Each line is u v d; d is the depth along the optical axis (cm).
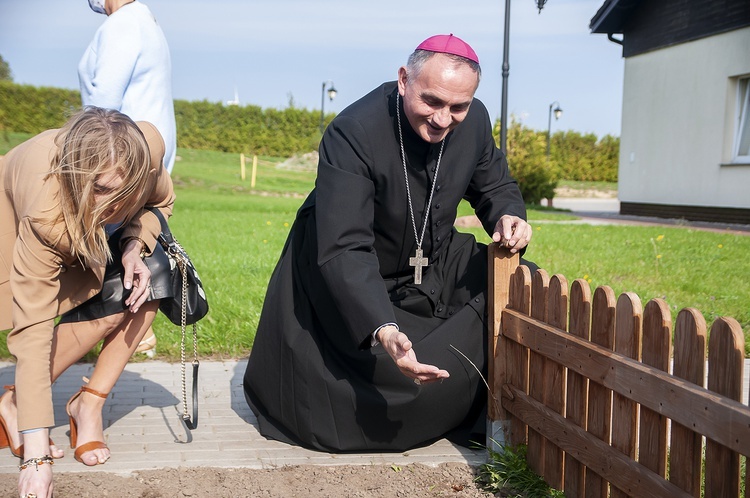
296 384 349
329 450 349
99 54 461
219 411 408
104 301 329
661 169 1970
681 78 1877
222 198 2441
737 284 782
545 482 315
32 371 280
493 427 344
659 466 239
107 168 264
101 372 342
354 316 305
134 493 300
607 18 2075
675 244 1147
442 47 298
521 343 320
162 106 484
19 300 282
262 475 322
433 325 362
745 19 1658
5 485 300
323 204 323
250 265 875
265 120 4575
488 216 362
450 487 316
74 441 347
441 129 309
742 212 1712
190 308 355
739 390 204
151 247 337
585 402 282
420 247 354
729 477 207
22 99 3819
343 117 335
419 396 337
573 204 3209
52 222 272
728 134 1742
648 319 241
